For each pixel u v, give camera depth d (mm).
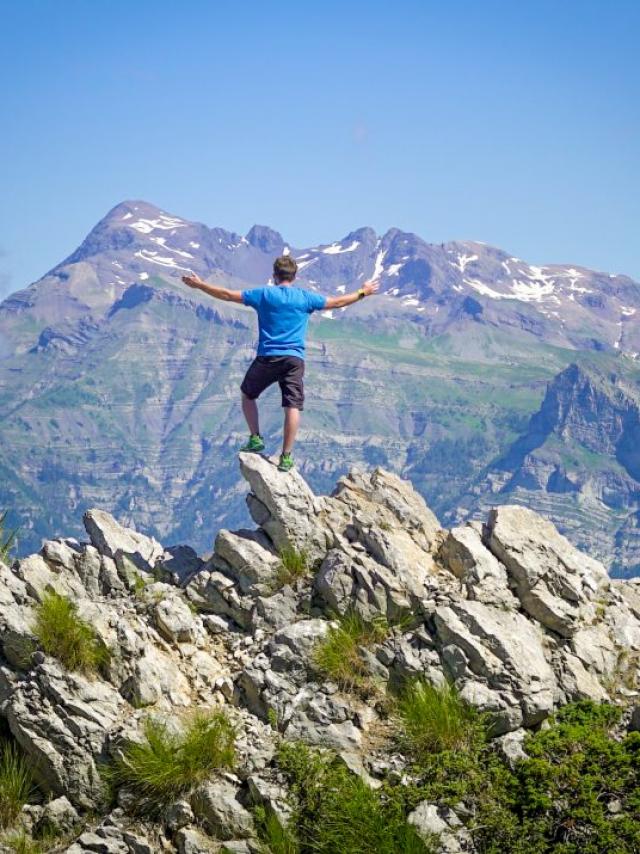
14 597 14273
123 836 11688
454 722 12711
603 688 13930
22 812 12312
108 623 13828
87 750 12383
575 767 12000
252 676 13531
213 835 11680
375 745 12812
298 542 15398
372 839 11266
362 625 14219
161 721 12570
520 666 13258
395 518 16234
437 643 13711
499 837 11453
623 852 11117
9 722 12680
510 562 14891
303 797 11789
